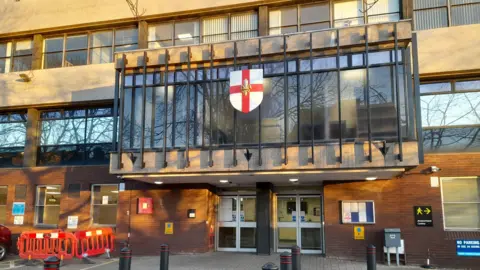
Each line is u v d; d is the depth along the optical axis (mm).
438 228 13430
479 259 12984
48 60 19203
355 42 12312
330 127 12156
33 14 19141
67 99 18062
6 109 19047
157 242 15906
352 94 12172
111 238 15719
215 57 13453
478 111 13969
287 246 15734
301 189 15914
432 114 14250
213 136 13039
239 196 16656
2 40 19938
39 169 18203
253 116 12836
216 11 16844
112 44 18500
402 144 11578
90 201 17391
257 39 13203
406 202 13797
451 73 13977
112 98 17562
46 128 18844
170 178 14141
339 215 14250
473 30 13938
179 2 17156
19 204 18141
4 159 19031
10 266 13625
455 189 13719
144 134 13672
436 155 13820
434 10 14711
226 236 16469
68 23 18578
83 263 14125
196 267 12680
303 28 15930
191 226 15727
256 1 16219
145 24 17719
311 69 12492
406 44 12164
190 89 13555
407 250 13523
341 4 15742
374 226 13906
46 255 13703
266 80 12938
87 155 18109
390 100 11875
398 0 15172
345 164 11820
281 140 12477
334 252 14109
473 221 13438
